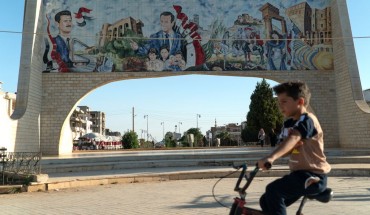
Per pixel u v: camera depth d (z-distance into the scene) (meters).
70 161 18.12
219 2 27.66
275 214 3.50
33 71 24.97
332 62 27.22
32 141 24.55
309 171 3.54
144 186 12.69
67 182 12.69
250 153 19.44
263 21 27.53
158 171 15.48
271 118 45.81
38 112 25.77
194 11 27.52
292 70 27.20
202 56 27.19
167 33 27.31
